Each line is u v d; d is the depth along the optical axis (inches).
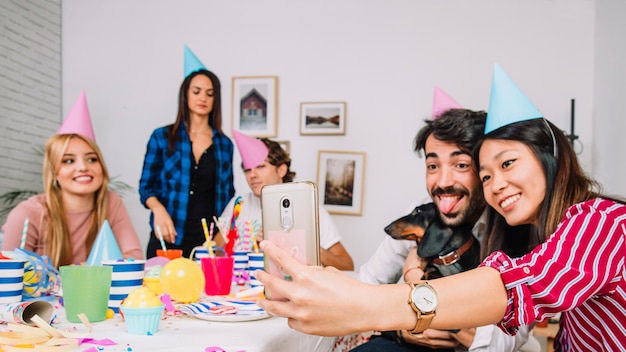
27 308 32.4
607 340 30.5
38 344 27.8
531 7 132.8
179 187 109.0
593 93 128.8
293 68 145.1
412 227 56.0
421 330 23.7
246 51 147.9
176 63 152.0
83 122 72.2
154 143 110.3
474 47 135.3
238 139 91.1
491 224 44.9
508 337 46.9
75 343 27.8
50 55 154.6
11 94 141.8
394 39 139.8
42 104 151.9
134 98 153.5
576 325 33.4
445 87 136.3
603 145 122.1
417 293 23.5
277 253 25.1
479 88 134.6
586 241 26.4
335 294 23.3
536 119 34.9
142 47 153.9
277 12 146.9
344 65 142.2
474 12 135.7
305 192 27.1
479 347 46.9
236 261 61.8
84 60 157.1
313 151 142.5
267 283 24.7
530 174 34.3
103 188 73.4
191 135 112.1
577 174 35.0
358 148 140.2
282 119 144.9
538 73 131.7
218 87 112.7
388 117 138.9
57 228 68.7
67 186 69.9
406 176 137.2
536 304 24.7
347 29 142.6
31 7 147.9
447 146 51.8
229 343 29.5
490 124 36.4
